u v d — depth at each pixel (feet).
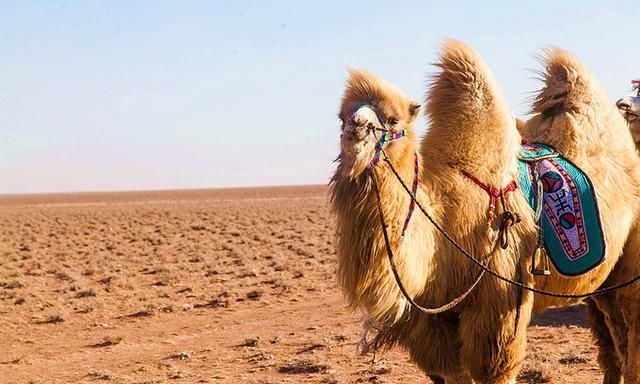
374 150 20.38
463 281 21.75
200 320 54.44
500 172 22.36
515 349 21.66
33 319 56.59
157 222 194.18
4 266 93.71
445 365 22.13
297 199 388.98
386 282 20.51
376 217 20.43
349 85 21.86
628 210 24.43
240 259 91.91
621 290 24.35
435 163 22.27
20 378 38.40
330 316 52.31
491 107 22.43
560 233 23.04
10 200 557.33
